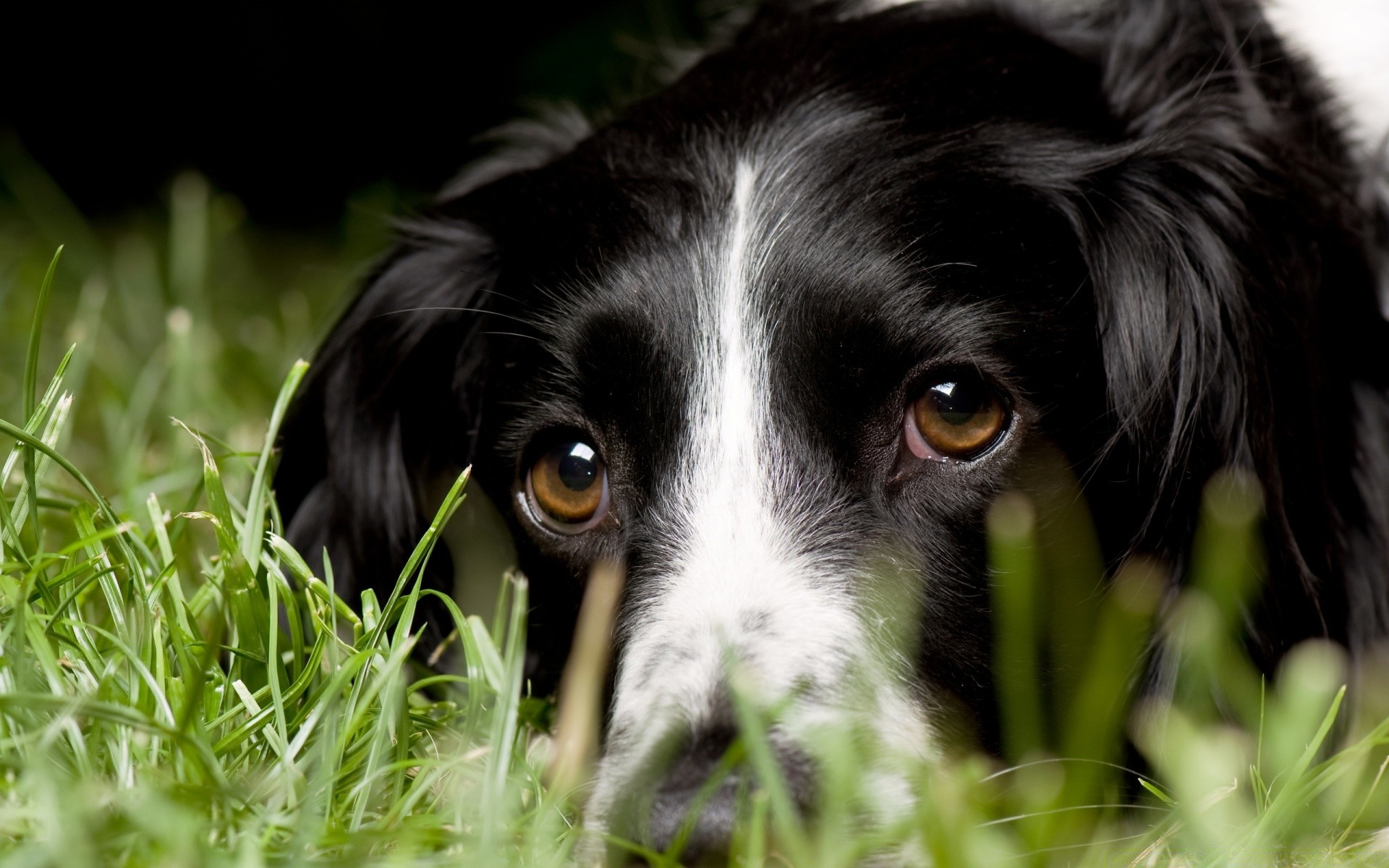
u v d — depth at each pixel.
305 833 1.69
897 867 1.91
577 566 2.51
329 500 3.14
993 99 2.73
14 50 7.79
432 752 2.19
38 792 1.64
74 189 7.92
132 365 4.23
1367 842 2.05
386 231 3.50
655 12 5.21
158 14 7.79
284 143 7.93
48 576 2.46
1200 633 2.32
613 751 2.11
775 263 2.44
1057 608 2.40
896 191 2.51
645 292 2.49
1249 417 2.59
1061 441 2.43
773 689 2.05
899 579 2.24
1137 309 2.59
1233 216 2.68
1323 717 2.47
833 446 2.36
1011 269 2.47
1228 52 3.05
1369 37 3.44
